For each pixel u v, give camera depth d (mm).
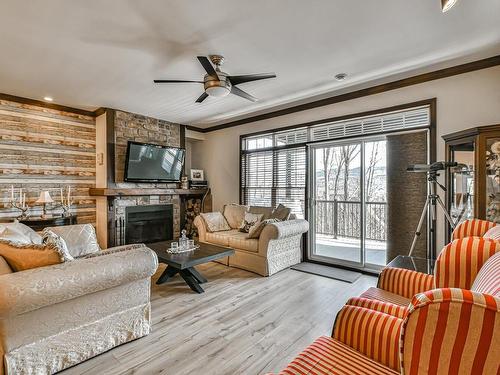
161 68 3195
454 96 3225
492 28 2420
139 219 5230
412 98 3531
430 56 2955
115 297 2031
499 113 2957
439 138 3326
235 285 3404
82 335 1875
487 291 950
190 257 3115
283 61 3057
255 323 2451
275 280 3600
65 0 2016
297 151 4848
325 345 1307
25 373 1640
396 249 3674
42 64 3076
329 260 4383
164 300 2932
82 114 4891
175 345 2105
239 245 4051
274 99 4402
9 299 1493
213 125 6184
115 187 4840
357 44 2697
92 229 3283
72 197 4777
